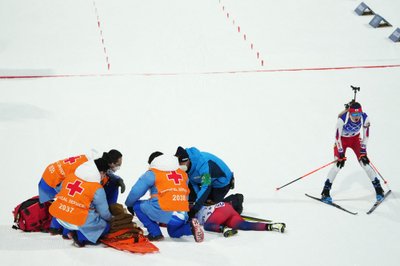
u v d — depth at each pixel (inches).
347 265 523.2
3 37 1558.8
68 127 1001.5
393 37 1572.3
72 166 563.5
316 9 1851.6
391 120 1064.8
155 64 1396.4
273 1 1926.7
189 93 1207.6
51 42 1531.7
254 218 641.0
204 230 599.8
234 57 1456.7
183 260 504.1
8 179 786.2
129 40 1565.0
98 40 1557.6
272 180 809.5
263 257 527.5
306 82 1282.0
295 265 515.2
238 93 1211.9
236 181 803.4
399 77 1311.5
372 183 725.9
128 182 786.2
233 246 550.9
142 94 1194.0
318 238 591.5
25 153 884.0
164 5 1856.5
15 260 483.8
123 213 557.9
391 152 917.2
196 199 623.5
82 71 1332.4
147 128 1012.5
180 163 598.5
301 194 756.6
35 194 740.7
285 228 618.8
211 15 1779.0
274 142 960.9
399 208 703.1
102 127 1008.2
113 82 1264.8
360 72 1344.7
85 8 1807.3
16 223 597.9
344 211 690.8
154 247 524.1
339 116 711.1
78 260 486.6
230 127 1027.3
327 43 1563.7
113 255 502.9
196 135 987.3
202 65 1396.4
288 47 1533.0
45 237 561.0
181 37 1595.7
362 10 1798.7
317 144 952.9
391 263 534.0
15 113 1060.5
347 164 871.7
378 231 623.2
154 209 552.1
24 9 1787.6
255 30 1660.9
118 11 1790.1
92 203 527.5
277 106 1138.7
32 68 1342.3
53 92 1189.7
